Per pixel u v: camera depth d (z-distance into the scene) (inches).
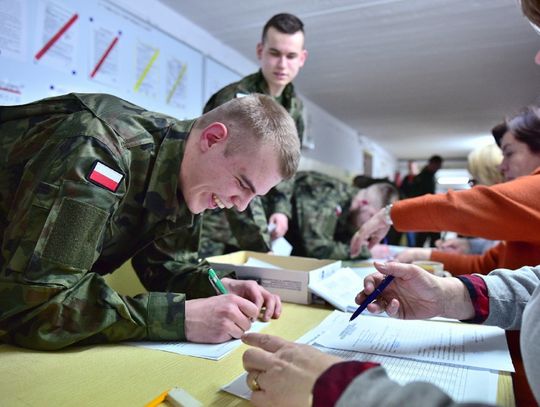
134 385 22.7
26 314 27.3
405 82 139.6
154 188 36.0
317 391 15.8
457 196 43.0
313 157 174.7
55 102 35.3
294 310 39.5
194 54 99.8
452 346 29.0
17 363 25.4
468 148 297.6
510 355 28.1
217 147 34.1
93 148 29.5
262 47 81.4
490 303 30.9
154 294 30.7
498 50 109.6
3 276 27.2
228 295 32.3
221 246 74.8
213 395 21.7
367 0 85.9
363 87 146.6
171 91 93.1
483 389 21.9
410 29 98.4
